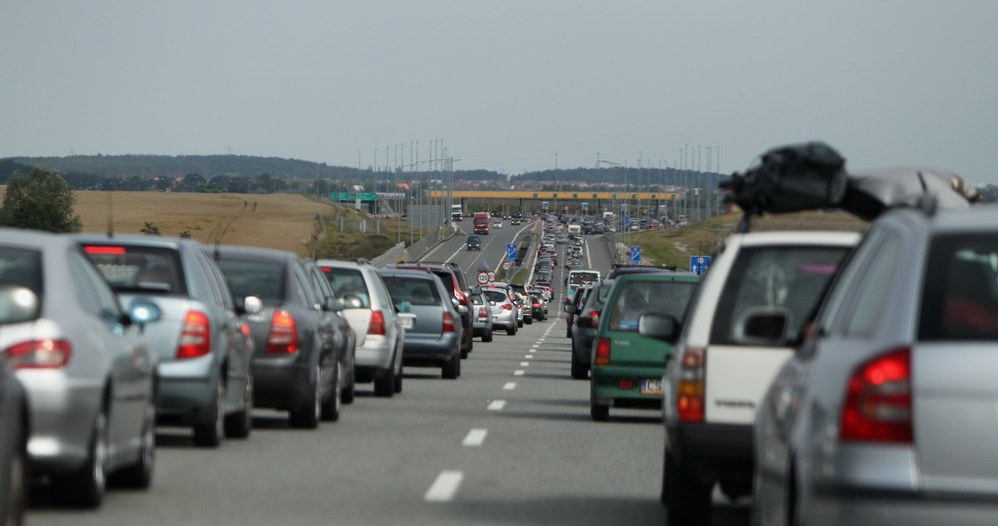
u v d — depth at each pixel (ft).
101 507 95.20
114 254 129.80
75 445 86.17
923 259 56.39
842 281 69.77
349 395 198.90
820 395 58.39
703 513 96.22
